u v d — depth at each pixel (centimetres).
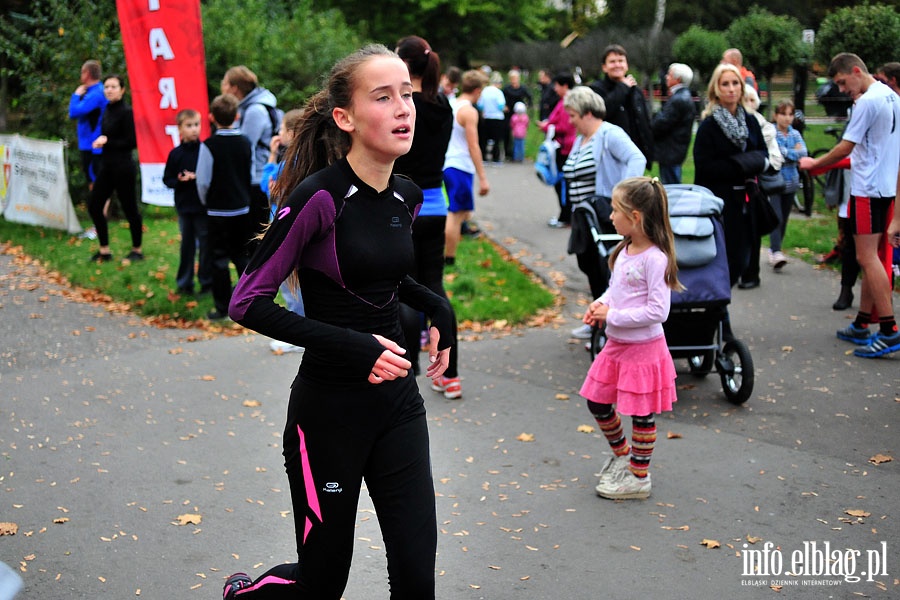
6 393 653
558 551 425
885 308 706
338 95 283
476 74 948
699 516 458
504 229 1301
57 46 1415
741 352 607
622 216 471
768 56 2097
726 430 573
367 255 281
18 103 1507
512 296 912
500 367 714
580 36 4675
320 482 287
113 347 770
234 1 1802
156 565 411
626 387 470
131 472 516
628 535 440
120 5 1028
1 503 473
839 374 672
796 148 978
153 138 1046
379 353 269
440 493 489
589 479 507
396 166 595
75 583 394
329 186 278
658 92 3306
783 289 927
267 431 582
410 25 4156
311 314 290
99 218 1045
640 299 470
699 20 5050
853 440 552
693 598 383
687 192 617
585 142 735
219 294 841
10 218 1328
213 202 809
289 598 298
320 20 1948
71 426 588
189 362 727
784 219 992
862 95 700
